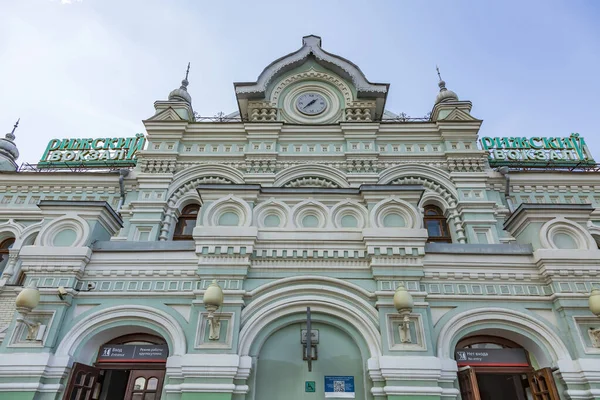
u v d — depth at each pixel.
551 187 13.95
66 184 14.22
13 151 16.55
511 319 7.72
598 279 7.88
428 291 7.93
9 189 14.10
